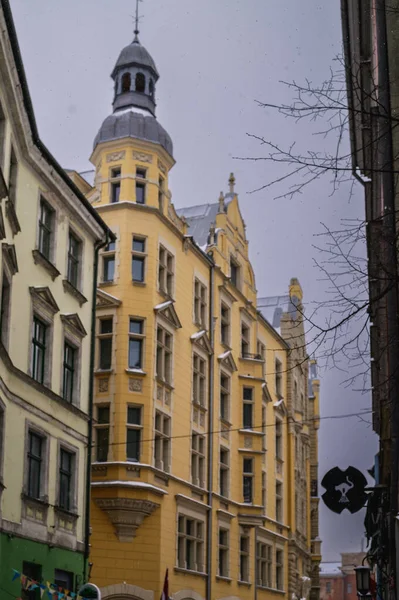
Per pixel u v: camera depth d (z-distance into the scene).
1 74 18.73
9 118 20.08
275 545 47.50
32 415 22.11
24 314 22.16
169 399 35.66
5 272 20.47
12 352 21.27
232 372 43.00
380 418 21.77
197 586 36.41
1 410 19.78
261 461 43.38
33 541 21.58
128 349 33.81
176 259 37.56
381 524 21.66
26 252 22.56
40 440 23.00
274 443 49.28
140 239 35.25
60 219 25.30
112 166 35.84
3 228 18.58
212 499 38.94
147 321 34.41
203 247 44.28
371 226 14.88
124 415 33.03
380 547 22.84
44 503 22.48
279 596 47.16
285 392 52.66
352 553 116.69
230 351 42.72
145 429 33.34
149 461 33.12
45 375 23.69
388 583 21.28
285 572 49.00
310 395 66.19
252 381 44.16
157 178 36.28
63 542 23.77
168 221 36.66
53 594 19.22
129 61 37.56
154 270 35.16
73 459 25.23
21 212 22.41
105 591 31.83
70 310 25.67
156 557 32.75
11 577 20.00
